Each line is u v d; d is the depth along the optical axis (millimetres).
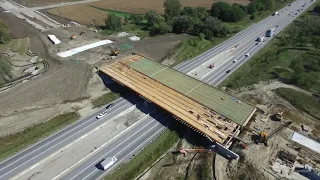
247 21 172000
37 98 83438
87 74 96562
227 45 132750
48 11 161375
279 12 191000
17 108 78812
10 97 83188
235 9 167250
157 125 77938
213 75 105562
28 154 66375
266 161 66562
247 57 121625
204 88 86562
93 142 71250
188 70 107312
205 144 73250
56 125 74938
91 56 108812
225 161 67062
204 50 125438
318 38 131500
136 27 147500
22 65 100312
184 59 115500
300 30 146375
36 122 74562
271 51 129375
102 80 94375
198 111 76250
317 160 67562
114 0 194375
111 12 170375
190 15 157375
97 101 84875
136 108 84250
